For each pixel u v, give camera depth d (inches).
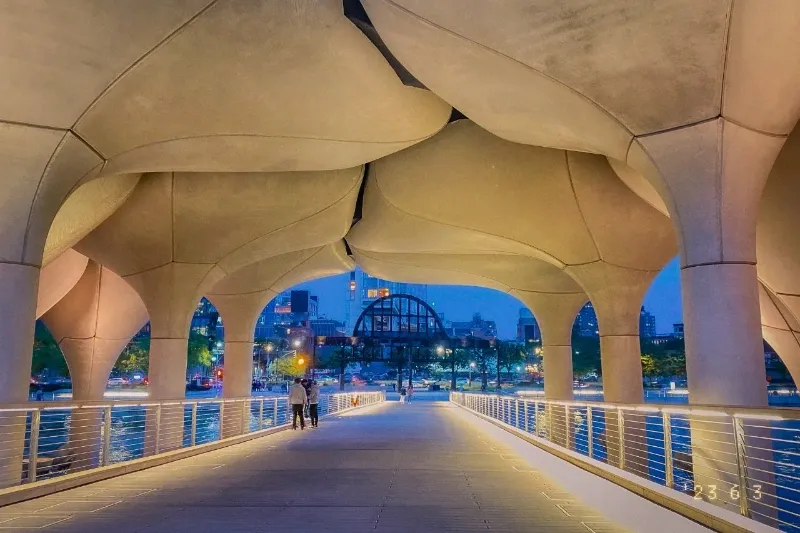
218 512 232.8
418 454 437.7
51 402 296.2
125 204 605.6
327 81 381.4
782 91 302.7
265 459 410.6
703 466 315.3
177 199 605.6
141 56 333.1
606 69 316.5
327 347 3789.4
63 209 508.7
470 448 478.9
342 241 933.8
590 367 2652.6
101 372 900.6
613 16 291.6
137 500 258.8
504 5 299.9
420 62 356.8
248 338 936.9
